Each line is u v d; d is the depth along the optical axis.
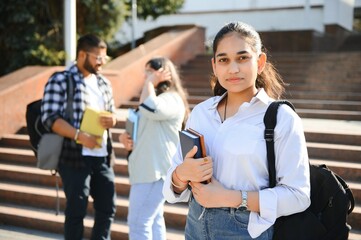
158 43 9.58
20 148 6.07
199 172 1.70
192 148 1.74
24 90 6.57
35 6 8.66
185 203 4.44
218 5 16.27
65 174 3.24
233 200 1.68
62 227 4.34
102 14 9.71
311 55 9.84
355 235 3.56
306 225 1.75
